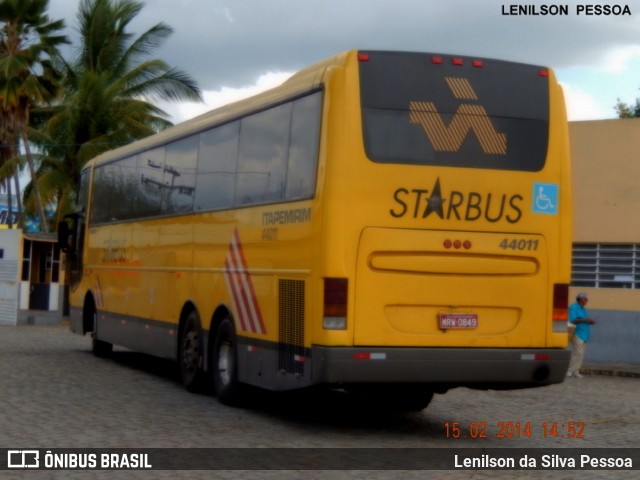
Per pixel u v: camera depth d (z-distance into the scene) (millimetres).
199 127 15359
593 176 24641
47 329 32812
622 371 22609
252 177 13086
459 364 11055
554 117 11719
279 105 12430
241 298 13180
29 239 36094
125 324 18797
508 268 11375
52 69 43125
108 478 8930
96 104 39562
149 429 11688
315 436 11508
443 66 11352
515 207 11422
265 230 12492
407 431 12164
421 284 11039
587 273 24844
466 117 11336
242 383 13523
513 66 11633
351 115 10961
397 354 10859
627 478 9609
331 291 10789
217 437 11234
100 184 21219
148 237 17547
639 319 24156
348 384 10906
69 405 13578
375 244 10891
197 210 15125
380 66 11141
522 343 11414
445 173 11172
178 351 15773
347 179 10875
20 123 43281
